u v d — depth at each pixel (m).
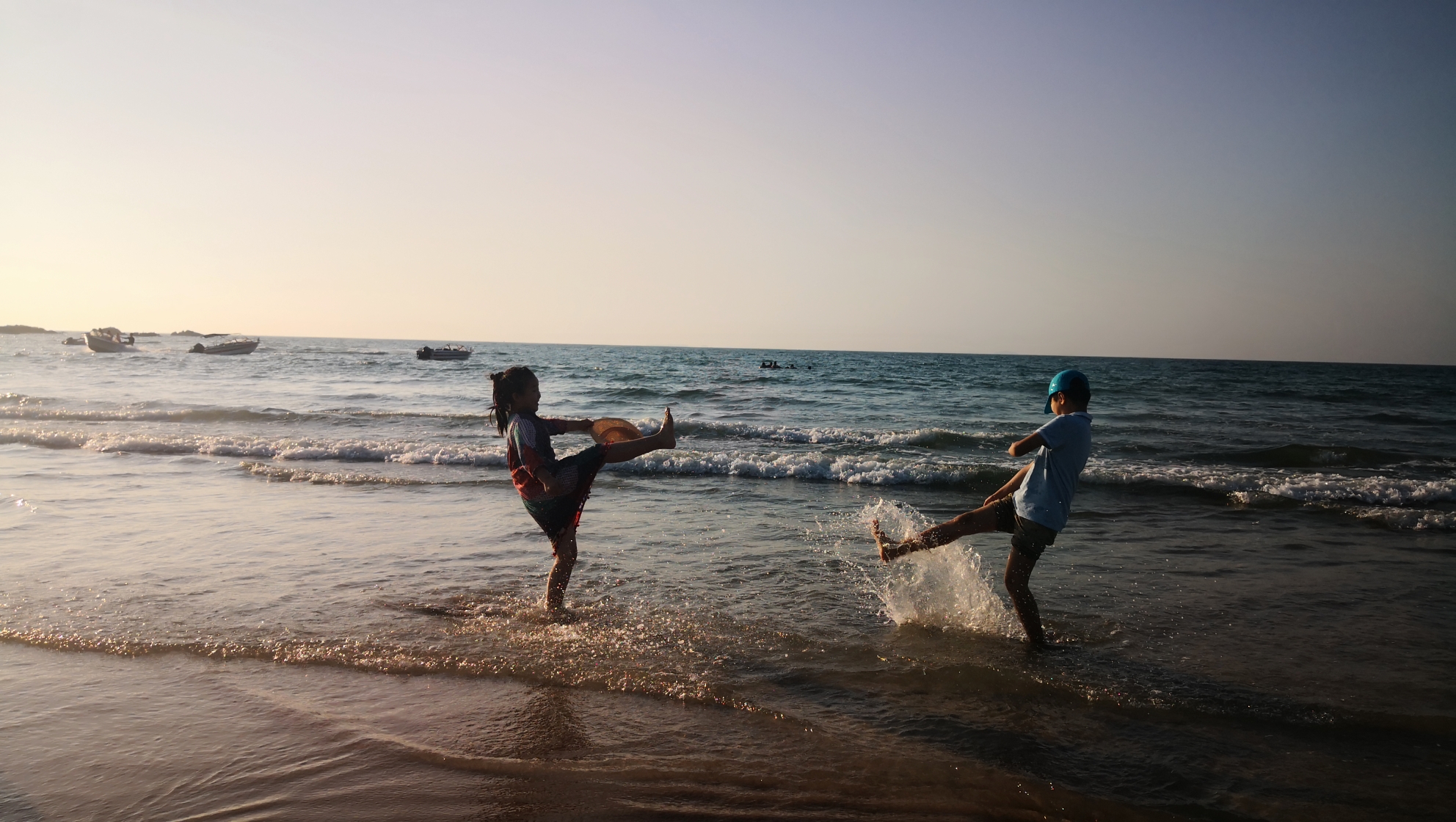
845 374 47.78
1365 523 7.88
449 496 8.66
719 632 4.39
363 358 57.38
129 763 2.92
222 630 4.30
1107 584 5.51
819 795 2.76
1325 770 2.96
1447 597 5.25
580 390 27.64
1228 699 3.56
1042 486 4.30
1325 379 54.03
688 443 14.12
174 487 8.98
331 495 8.64
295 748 3.06
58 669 3.78
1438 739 3.21
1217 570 5.91
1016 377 43.69
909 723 3.30
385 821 2.59
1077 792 2.78
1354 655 4.16
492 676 3.76
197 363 43.78
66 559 5.77
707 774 2.89
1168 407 25.39
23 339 118.06
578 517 4.74
